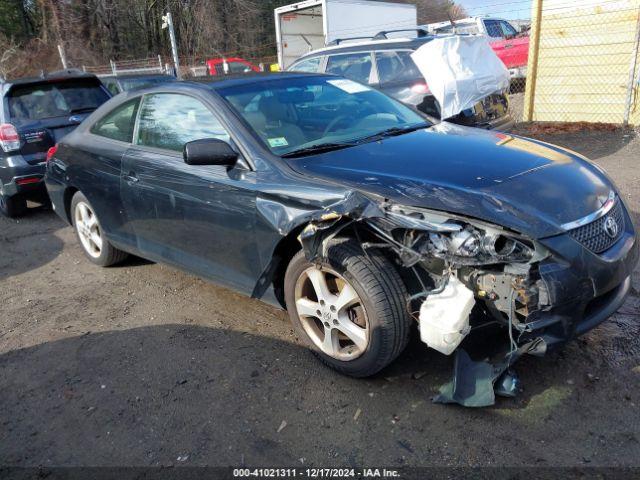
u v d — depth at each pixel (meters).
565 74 10.04
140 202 4.12
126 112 4.43
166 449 2.74
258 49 36.56
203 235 3.68
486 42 7.77
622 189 6.19
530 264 2.54
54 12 32.44
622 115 9.48
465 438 2.63
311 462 2.58
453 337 2.62
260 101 3.79
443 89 7.16
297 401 3.00
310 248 2.94
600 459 2.45
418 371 3.14
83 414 3.05
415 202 2.73
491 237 2.56
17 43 33.41
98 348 3.73
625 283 3.03
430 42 7.38
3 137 6.61
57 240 6.21
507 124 8.02
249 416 2.92
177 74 18.23
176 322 3.99
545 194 2.84
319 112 3.91
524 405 2.81
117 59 36.12
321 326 3.34
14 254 5.89
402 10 15.57
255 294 3.41
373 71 8.12
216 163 3.34
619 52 9.28
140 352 3.63
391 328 2.82
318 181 3.04
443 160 3.20
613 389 2.88
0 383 3.43
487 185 2.85
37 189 6.88
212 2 35.47
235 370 3.33
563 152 3.57
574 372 3.03
